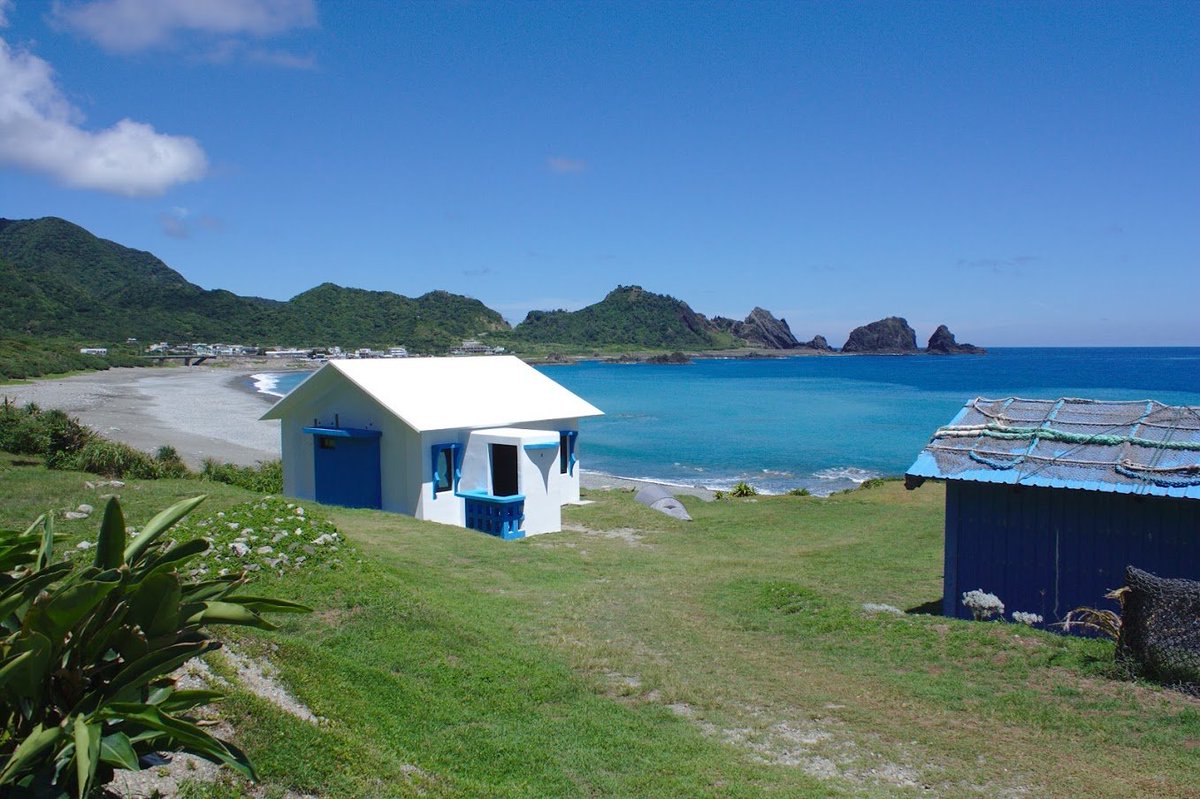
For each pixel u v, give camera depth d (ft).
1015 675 32.09
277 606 15.55
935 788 23.43
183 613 14.87
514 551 57.06
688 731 27.22
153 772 16.61
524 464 69.00
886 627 38.32
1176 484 39.01
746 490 107.45
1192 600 30.37
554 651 34.37
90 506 50.39
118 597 14.06
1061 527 42.32
